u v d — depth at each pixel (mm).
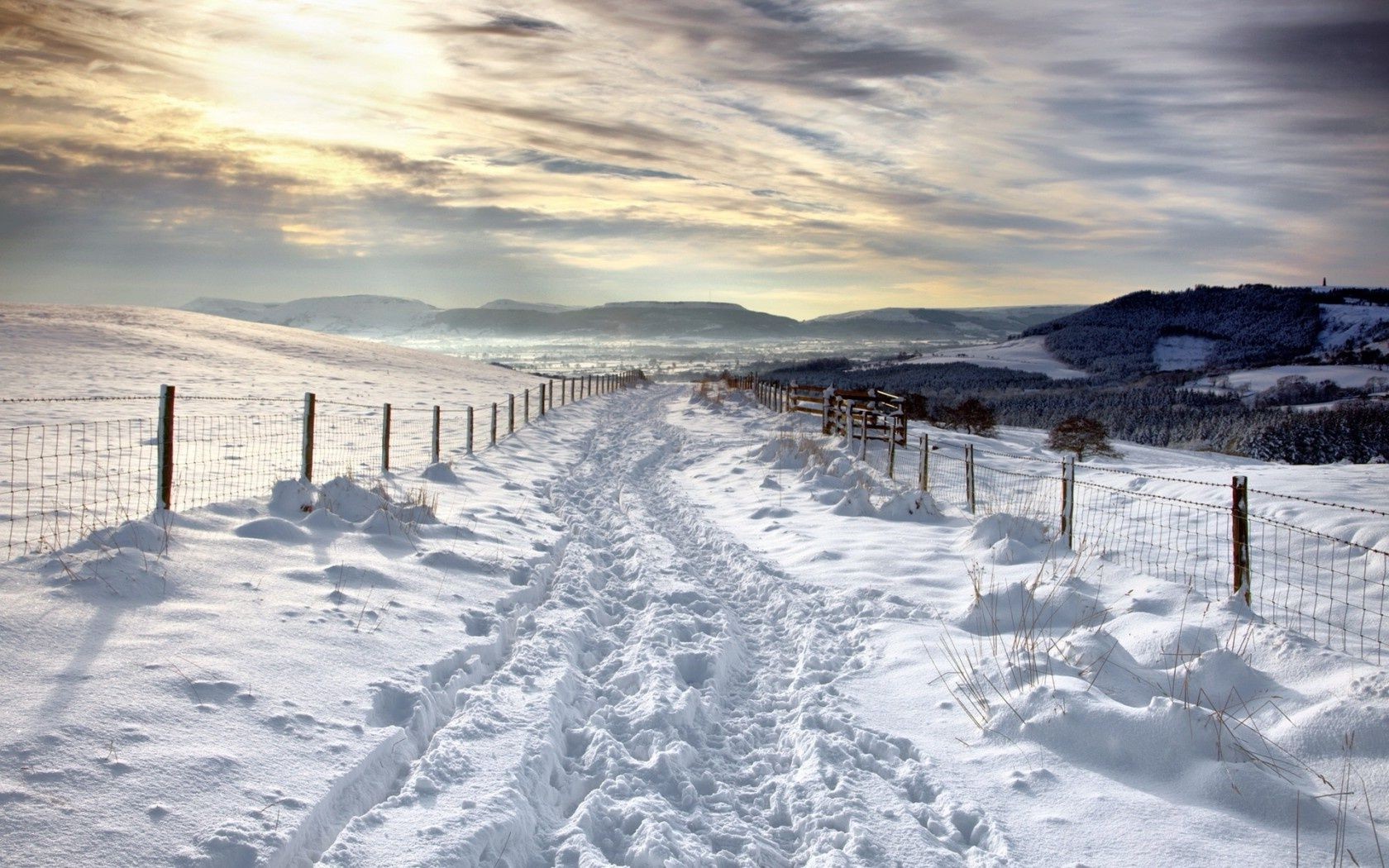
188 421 19906
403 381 41062
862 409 22328
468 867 3414
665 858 3602
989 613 7027
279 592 6355
